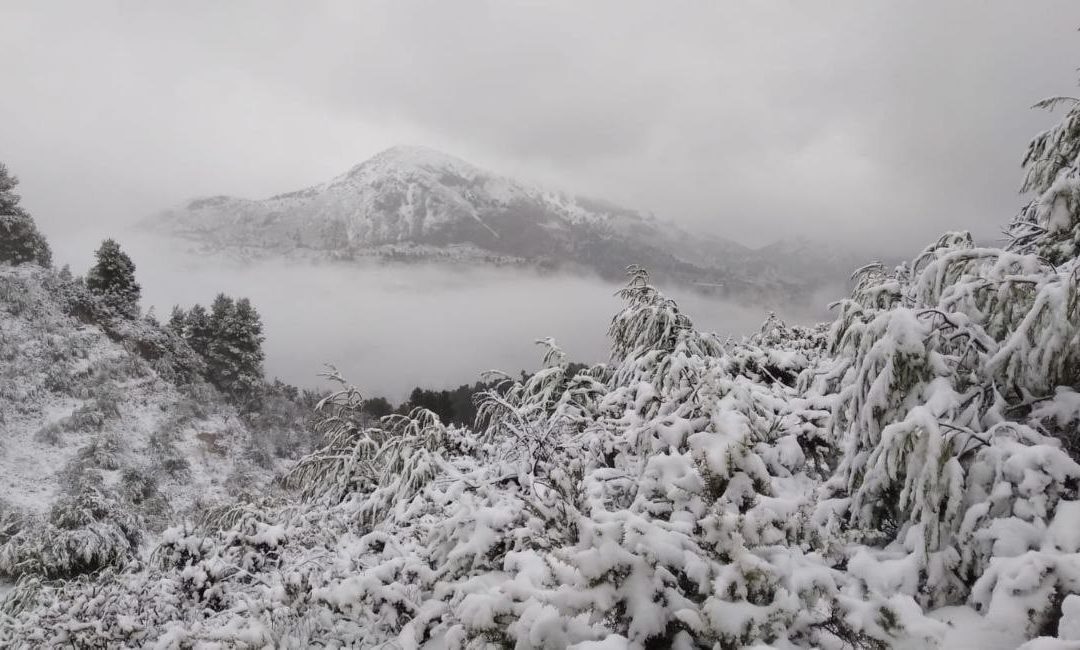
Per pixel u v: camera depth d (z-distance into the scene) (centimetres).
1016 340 335
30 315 3556
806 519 254
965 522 291
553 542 271
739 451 263
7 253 4059
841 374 441
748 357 643
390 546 452
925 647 224
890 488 341
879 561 314
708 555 245
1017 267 378
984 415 335
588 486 403
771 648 207
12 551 1405
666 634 239
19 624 554
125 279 4522
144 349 4031
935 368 337
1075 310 317
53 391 3161
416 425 777
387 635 362
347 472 827
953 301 377
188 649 359
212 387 4309
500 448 646
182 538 529
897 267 599
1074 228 446
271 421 4328
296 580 393
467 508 393
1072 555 246
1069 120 525
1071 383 335
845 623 231
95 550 1348
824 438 438
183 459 3133
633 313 746
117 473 2772
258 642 341
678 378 593
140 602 486
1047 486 288
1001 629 245
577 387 722
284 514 685
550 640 237
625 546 245
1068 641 203
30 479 2572
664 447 374
